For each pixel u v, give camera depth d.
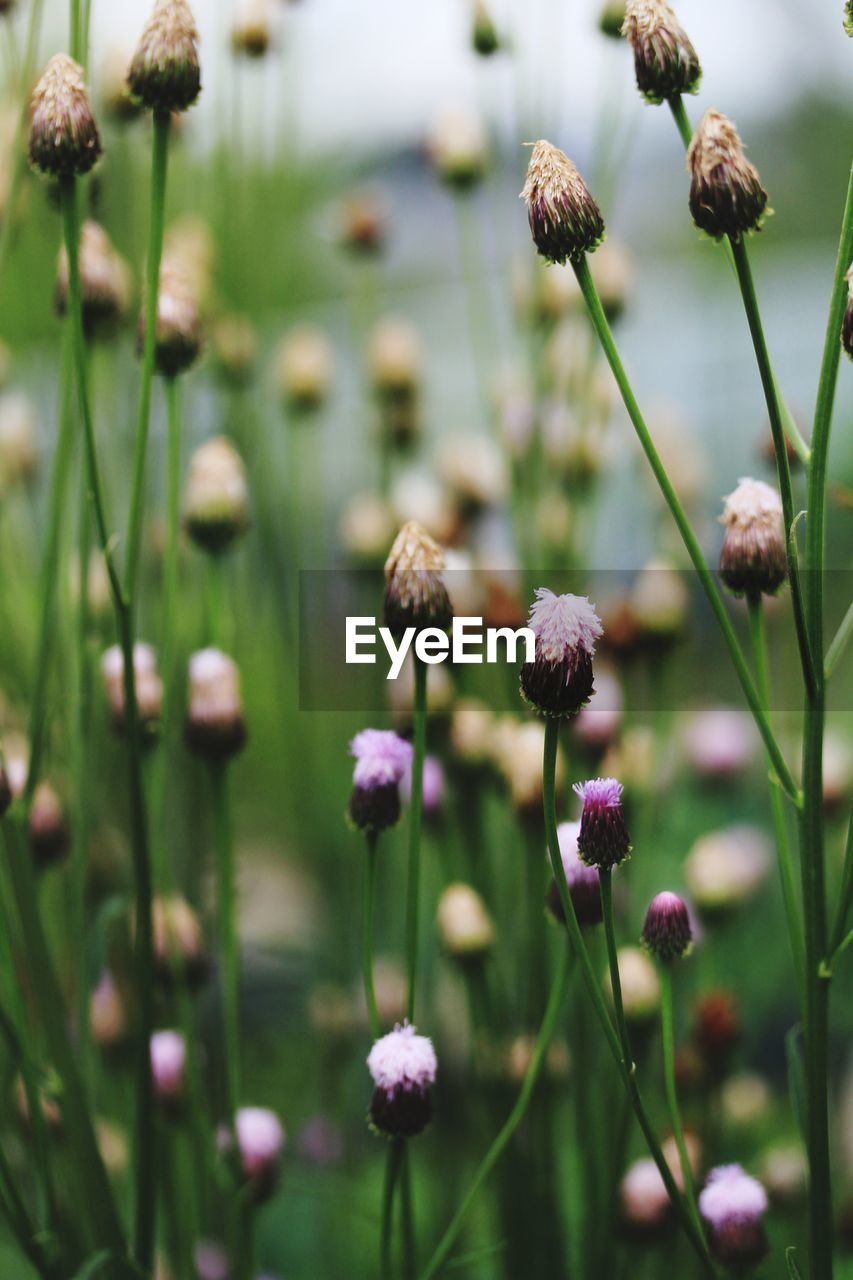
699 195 0.44
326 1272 0.67
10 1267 0.62
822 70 1.77
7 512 0.71
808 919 0.46
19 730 0.64
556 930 0.59
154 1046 0.57
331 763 0.79
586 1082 0.56
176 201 0.93
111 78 0.63
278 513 0.87
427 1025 0.65
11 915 0.56
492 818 0.64
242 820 0.97
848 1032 0.77
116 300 0.54
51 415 0.80
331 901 0.75
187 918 0.57
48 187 0.54
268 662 0.93
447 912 0.55
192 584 0.68
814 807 0.46
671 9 0.45
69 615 0.59
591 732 0.58
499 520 0.77
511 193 0.90
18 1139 0.57
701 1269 0.54
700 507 0.82
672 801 0.78
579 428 0.69
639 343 1.39
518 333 0.72
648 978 0.54
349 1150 0.69
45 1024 0.51
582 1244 0.57
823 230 1.77
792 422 0.46
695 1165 0.55
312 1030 0.75
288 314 1.00
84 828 0.56
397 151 1.61
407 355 0.80
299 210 1.21
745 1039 0.72
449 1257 0.63
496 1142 0.50
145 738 0.56
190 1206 0.59
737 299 1.29
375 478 1.06
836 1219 0.61
